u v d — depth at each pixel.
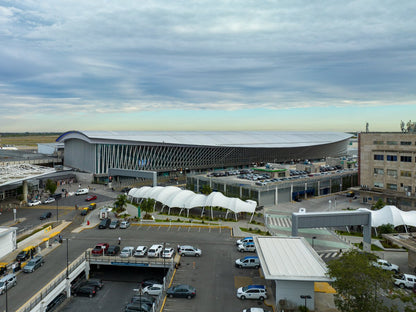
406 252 53.06
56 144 178.62
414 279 40.16
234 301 36.12
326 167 122.19
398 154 77.50
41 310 35.25
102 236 58.53
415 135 74.50
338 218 49.75
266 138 175.12
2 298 36.12
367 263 30.66
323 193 99.12
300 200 88.62
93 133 129.62
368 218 51.03
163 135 144.38
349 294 29.56
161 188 84.69
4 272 42.91
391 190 79.00
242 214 74.44
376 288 29.59
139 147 129.62
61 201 88.69
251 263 44.91
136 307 35.38
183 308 34.69
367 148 85.00
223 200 72.56
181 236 58.75
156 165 134.00
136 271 49.75
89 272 47.84
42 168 92.25
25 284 39.66
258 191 80.94
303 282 32.84
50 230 61.78
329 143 189.75
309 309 32.84
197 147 138.88
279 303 33.03
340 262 31.50
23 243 54.25
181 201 74.88
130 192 88.19
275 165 104.62
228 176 105.88
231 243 55.09
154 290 39.72
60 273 42.12
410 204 74.56
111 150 125.31
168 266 45.38
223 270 44.31
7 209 78.75
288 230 63.38
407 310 28.16
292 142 175.50
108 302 39.81
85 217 71.81
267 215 74.19
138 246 52.78
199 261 47.44
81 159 134.38
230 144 146.25
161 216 73.25
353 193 96.88
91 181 122.12
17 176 76.69
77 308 38.22
